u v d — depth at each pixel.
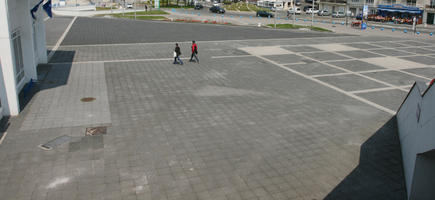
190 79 19.14
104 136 11.69
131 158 10.29
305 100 16.28
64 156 10.27
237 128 12.74
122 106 14.59
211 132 12.31
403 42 37.03
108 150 10.72
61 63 22.03
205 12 73.31
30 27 16.72
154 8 82.31
